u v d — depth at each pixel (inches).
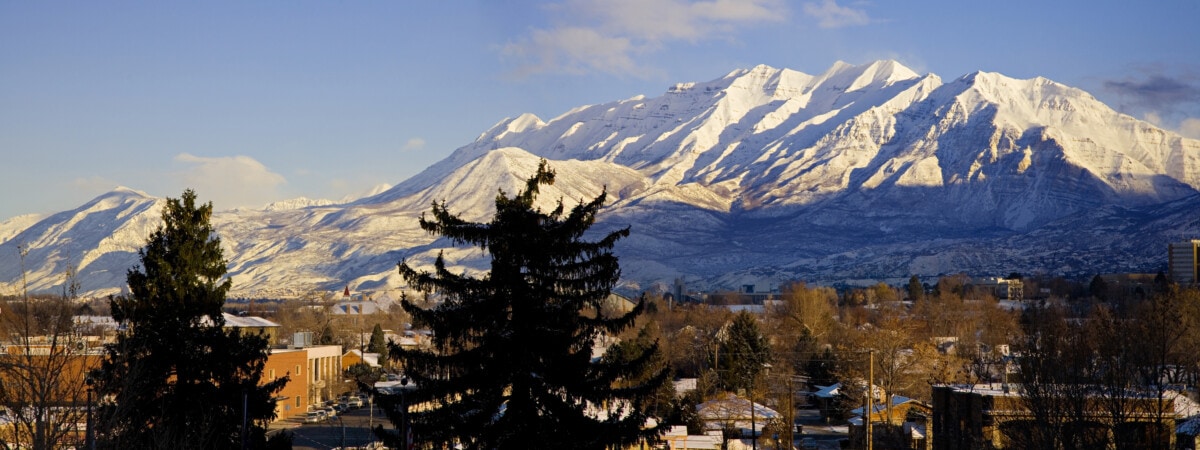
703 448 4367.6
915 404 5036.9
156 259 2982.3
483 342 2194.9
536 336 2181.3
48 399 2204.7
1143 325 3417.8
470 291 2210.9
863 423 4210.1
